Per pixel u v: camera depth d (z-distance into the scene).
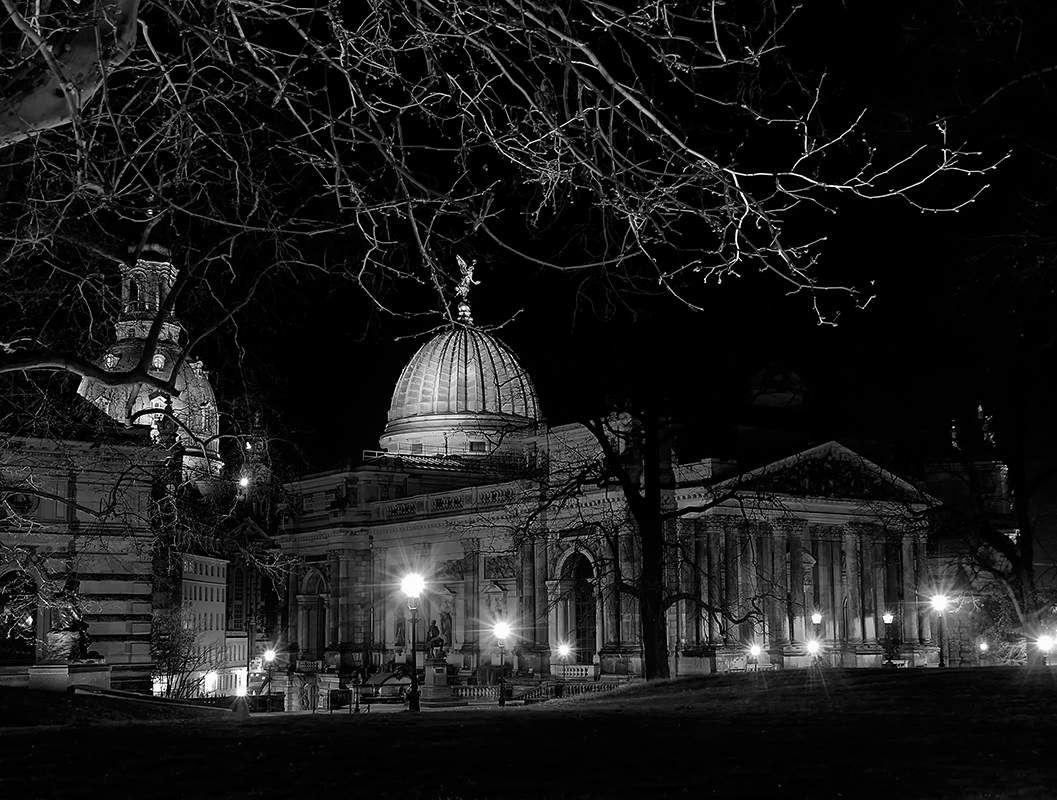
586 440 107.75
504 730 33.19
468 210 16.45
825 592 112.81
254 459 35.22
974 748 27.44
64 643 57.28
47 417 36.56
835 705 39.75
